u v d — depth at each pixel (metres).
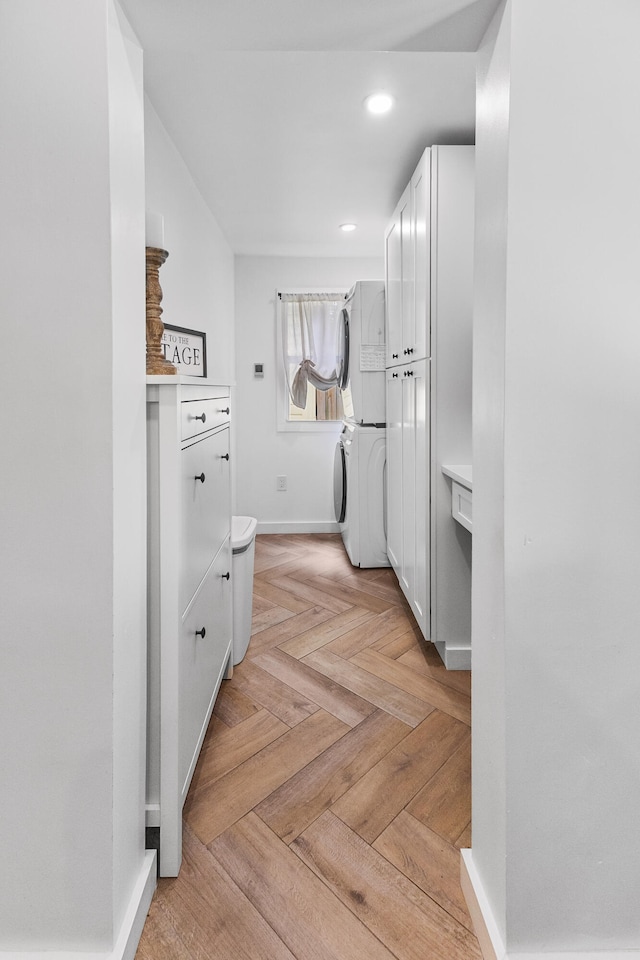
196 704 1.53
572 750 1.02
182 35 1.12
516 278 0.96
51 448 0.99
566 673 1.01
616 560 1.01
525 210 0.95
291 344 4.52
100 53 0.94
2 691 1.00
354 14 1.06
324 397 4.59
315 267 4.46
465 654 2.28
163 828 1.26
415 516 2.57
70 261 0.96
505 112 0.96
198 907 1.19
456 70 1.92
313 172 2.78
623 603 1.01
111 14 0.97
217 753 1.72
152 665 1.27
